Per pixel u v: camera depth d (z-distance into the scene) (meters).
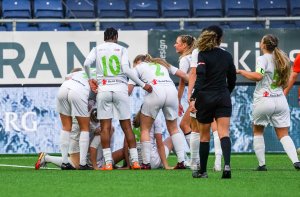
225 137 23.02
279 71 28.31
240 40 39.59
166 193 19.72
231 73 22.91
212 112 22.94
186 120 30.48
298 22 45.88
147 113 30.06
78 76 29.78
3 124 39.50
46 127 39.59
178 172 27.33
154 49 39.59
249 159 36.09
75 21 39.44
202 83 22.56
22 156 39.09
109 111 29.53
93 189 20.81
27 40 39.41
